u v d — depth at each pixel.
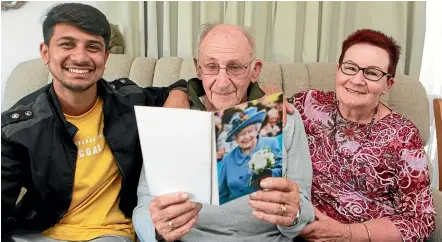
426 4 1.90
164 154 0.87
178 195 0.89
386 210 1.22
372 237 1.12
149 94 1.25
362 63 1.15
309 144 1.26
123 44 1.78
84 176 1.11
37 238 1.11
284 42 1.86
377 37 1.16
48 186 1.07
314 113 1.29
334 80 1.56
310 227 1.10
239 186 0.90
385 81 1.18
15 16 1.76
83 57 1.01
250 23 1.79
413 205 1.18
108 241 1.11
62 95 1.08
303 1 1.86
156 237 0.97
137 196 1.15
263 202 0.94
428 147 2.05
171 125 0.84
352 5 1.88
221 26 1.07
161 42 1.87
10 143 1.03
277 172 0.94
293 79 1.56
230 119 0.85
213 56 1.03
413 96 1.53
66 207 1.10
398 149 1.19
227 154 0.87
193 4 1.81
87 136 1.12
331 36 1.90
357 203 1.21
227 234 1.09
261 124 0.89
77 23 1.00
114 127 1.13
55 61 1.02
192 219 0.93
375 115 1.24
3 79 1.81
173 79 1.54
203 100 1.13
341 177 1.22
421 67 2.00
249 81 1.09
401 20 1.85
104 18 1.05
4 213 1.06
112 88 1.17
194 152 0.85
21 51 1.81
